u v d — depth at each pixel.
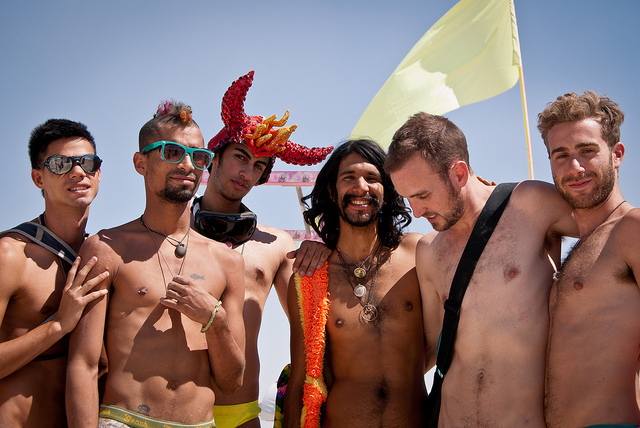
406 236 3.72
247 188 4.29
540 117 2.75
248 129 4.17
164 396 2.77
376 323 3.38
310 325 3.44
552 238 2.96
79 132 3.31
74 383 2.66
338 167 3.67
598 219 2.63
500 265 2.87
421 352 3.43
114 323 2.85
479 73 4.94
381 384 3.28
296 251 3.70
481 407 2.77
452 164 2.95
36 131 3.29
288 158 4.51
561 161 2.63
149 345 2.82
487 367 2.80
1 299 2.88
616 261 2.51
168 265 3.00
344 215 3.54
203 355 2.97
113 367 2.79
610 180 2.57
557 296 2.69
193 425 2.82
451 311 2.94
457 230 3.11
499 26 4.94
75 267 2.87
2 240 3.01
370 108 4.98
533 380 2.75
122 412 2.69
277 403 3.80
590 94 2.64
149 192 3.11
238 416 3.78
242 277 3.25
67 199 3.20
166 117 3.11
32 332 2.74
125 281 2.89
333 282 3.56
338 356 3.40
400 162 2.97
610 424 2.41
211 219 4.11
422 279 3.33
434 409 3.06
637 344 2.47
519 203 2.93
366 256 3.62
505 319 2.80
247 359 3.88
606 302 2.50
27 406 2.88
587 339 2.53
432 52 5.06
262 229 4.44
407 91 4.94
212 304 2.85
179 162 3.02
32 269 3.01
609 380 2.46
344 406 3.27
